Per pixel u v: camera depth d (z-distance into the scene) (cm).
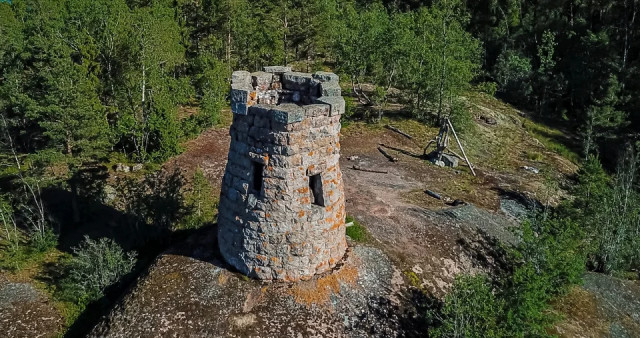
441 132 3173
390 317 1605
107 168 2878
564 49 5572
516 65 5250
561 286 1966
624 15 5300
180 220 2284
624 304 2092
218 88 3900
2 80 3003
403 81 4144
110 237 2303
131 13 3691
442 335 1530
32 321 1811
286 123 1418
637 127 4400
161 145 2939
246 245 1574
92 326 1672
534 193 2927
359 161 3041
